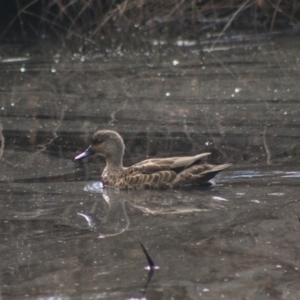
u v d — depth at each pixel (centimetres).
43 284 876
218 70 2333
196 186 1245
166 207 1143
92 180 1325
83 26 2770
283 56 2508
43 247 994
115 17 2745
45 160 1454
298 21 2884
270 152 1438
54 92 2116
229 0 2812
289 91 2000
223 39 2808
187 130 1639
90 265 925
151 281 873
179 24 2783
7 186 1291
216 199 1168
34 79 2323
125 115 1806
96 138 1332
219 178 1282
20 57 2712
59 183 1305
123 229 1052
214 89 2061
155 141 1559
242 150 1462
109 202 1185
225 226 1045
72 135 1639
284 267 902
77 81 2261
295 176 1273
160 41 2742
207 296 830
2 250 988
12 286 872
